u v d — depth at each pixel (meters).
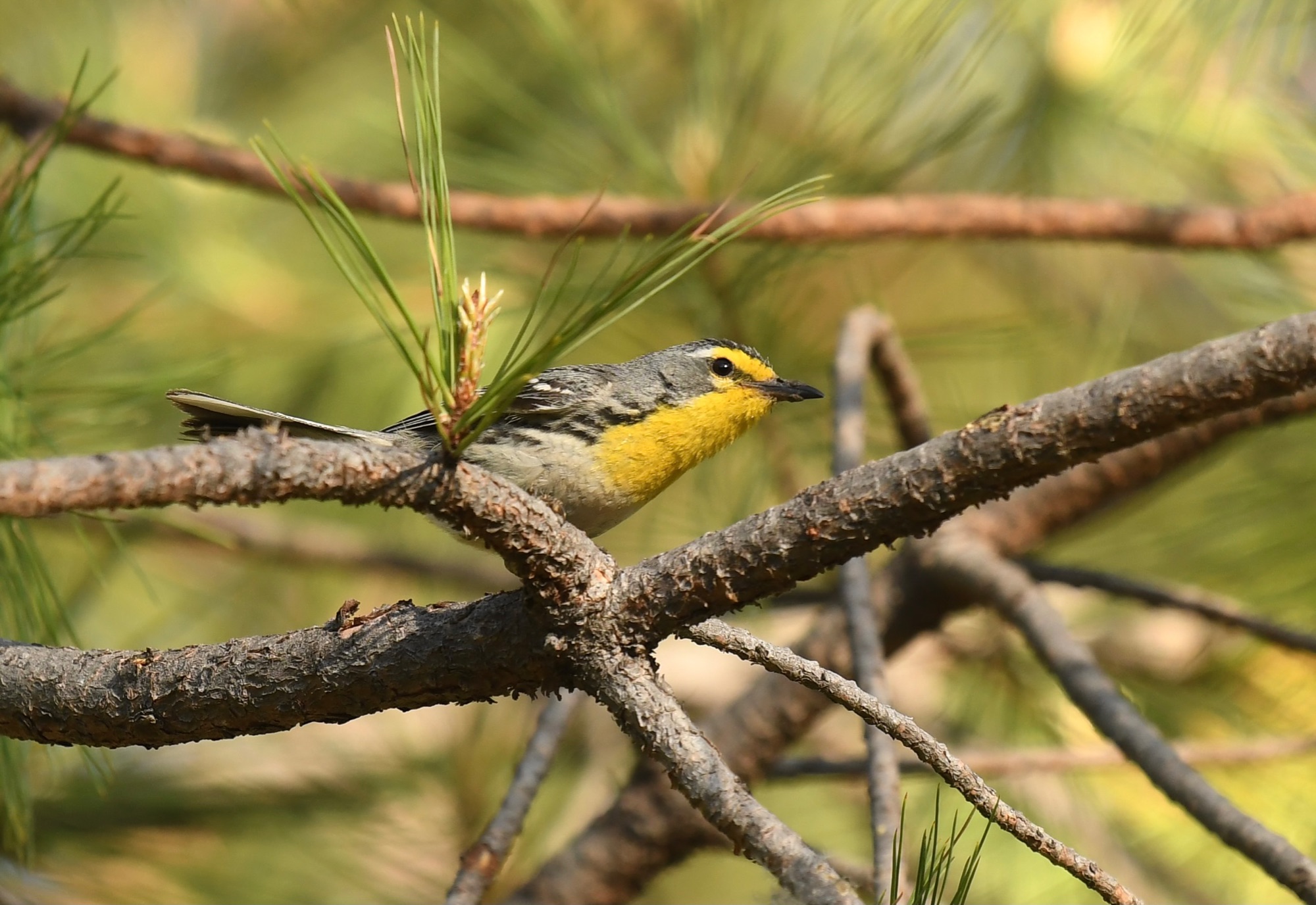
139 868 11.44
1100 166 12.94
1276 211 11.21
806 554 6.27
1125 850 12.24
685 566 6.39
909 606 12.06
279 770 13.15
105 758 9.76
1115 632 12.91
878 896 6.68
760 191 11.55
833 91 11.62
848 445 10.35
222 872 11.75
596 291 11.73
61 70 13.50
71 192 13.20
